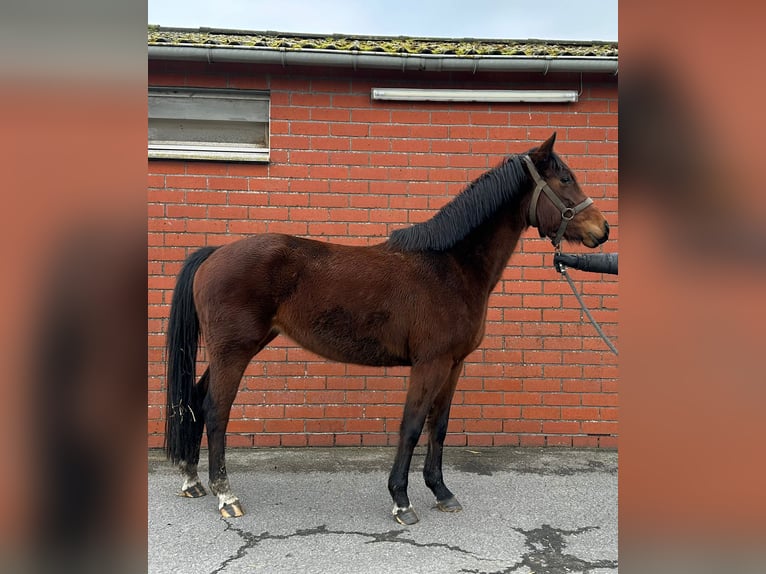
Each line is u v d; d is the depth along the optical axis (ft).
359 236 12.37
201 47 11.38
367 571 7.25
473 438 12.43
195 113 12.28
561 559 7.64
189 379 9.50
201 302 9.21
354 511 9.18
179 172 12.06
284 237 9.35
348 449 12.19
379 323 8.96
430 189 12.45
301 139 12.25
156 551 7.75
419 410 8.84
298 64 11.77
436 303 8.91
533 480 10.62
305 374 12.19
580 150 12.57
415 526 8.64
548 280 12.45
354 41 12.88
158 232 12.05
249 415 12.16
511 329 12.43
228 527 8.53
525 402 12.46
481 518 8.96
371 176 12.36
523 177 9.29
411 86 12.36
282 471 10.93
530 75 12.48
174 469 11.19
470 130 12.45
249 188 12.19
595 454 12.11
